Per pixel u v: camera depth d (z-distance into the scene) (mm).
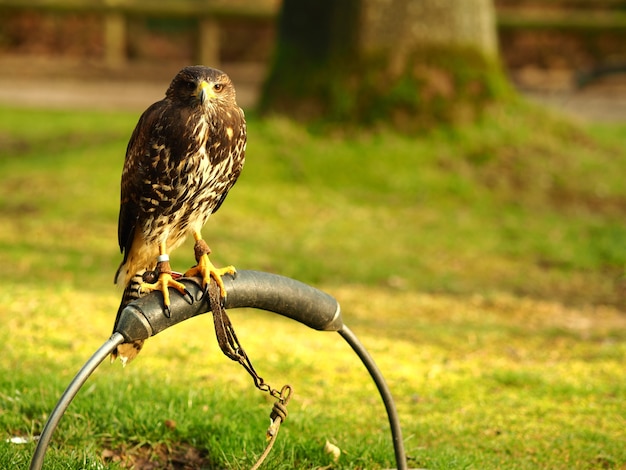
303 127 18969
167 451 7406
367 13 18953
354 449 7328
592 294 13477
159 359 9266
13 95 27156
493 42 19906
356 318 11555
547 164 18531
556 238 15672
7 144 20125
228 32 31703
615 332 11445
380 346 10312
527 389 9156
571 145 19656
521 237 15719
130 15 28953
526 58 30453
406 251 14836
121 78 29672
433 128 18906
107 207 15742
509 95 19812
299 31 19391
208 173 7027
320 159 18016
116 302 11125
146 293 5793
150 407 7695
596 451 7645
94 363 5371
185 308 5719
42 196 16141
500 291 13305
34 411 7641
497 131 19094
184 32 33188
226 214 15797
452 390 9062
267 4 32594
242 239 14750
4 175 17297
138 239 7359
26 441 7203
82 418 7516
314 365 9484
